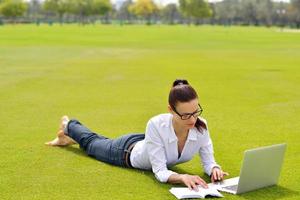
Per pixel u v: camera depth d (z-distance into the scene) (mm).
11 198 4762
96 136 6039
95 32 58781
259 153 4754
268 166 4953
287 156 6363
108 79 14539
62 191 4945
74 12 126875
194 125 5074
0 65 18250
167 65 19250
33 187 5059
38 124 8234
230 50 29328
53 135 7410
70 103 10352
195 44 35625
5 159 6039
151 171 5484
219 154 6461
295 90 12609
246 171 4746
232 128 8102
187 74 16203
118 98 11102
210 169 5184
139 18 155125
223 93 12062
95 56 23141
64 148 6484
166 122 5035
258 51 28641
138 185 5074
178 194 4738
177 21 148625
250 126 8266
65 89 12383
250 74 16344
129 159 5535
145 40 40344
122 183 5129
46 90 12148
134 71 16859
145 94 11734
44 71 16391
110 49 28312
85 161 5887
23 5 117250
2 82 13516
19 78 14438
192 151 5203
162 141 5059
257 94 11914
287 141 7242
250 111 9648
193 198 4707
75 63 19438
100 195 4828
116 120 8688
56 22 139625
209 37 48812
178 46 32750
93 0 127312
